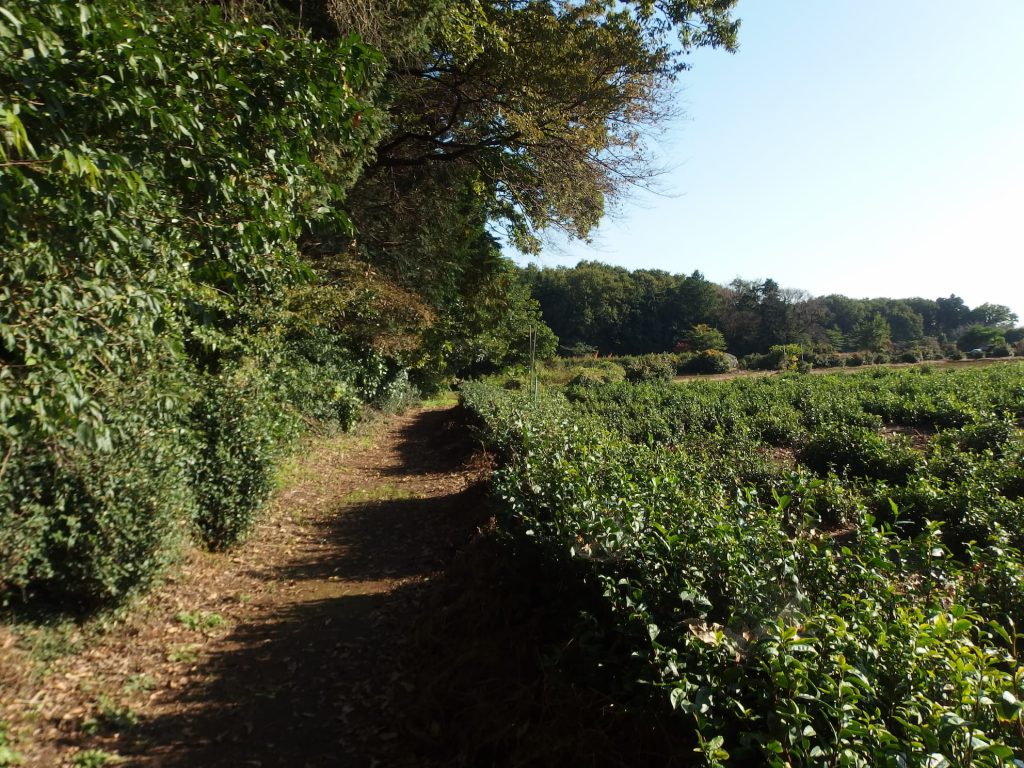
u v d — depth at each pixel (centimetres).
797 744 200
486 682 375
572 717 305
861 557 314
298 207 393
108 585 465
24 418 264
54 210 264
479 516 703
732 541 304
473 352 3369
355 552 734
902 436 1080
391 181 1550
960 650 227
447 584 551
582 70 1295
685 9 1263
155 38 287
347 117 369
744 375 4316
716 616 281
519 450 754
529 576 436
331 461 1253
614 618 320
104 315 296
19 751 338
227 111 328
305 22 911
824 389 2139
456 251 1995
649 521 350
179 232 352
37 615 453
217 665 461
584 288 7400
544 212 1614
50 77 248
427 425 2045
